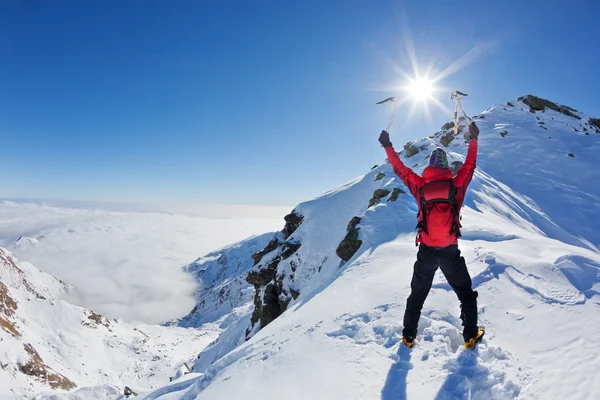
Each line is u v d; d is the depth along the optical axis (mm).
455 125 4594
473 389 3494
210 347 35062
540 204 22125
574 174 25984
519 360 3863
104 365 108000
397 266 7625
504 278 5637
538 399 3348
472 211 14445
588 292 5074
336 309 6250
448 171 4051
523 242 8000
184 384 9336
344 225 25078
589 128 35375
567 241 18531
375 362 4219
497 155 28734
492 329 4457
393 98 4434
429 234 3961
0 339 82188
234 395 4551
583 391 3363
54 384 77188
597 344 3930
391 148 4391
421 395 3535
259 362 5359
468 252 6840
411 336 4301
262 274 28859
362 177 30812
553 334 4230
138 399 10531
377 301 5867
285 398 4035
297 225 30359
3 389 65500
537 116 37562
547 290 5223
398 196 15555
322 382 4125
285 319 8320
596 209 21812
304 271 24000
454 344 4316
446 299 5211
